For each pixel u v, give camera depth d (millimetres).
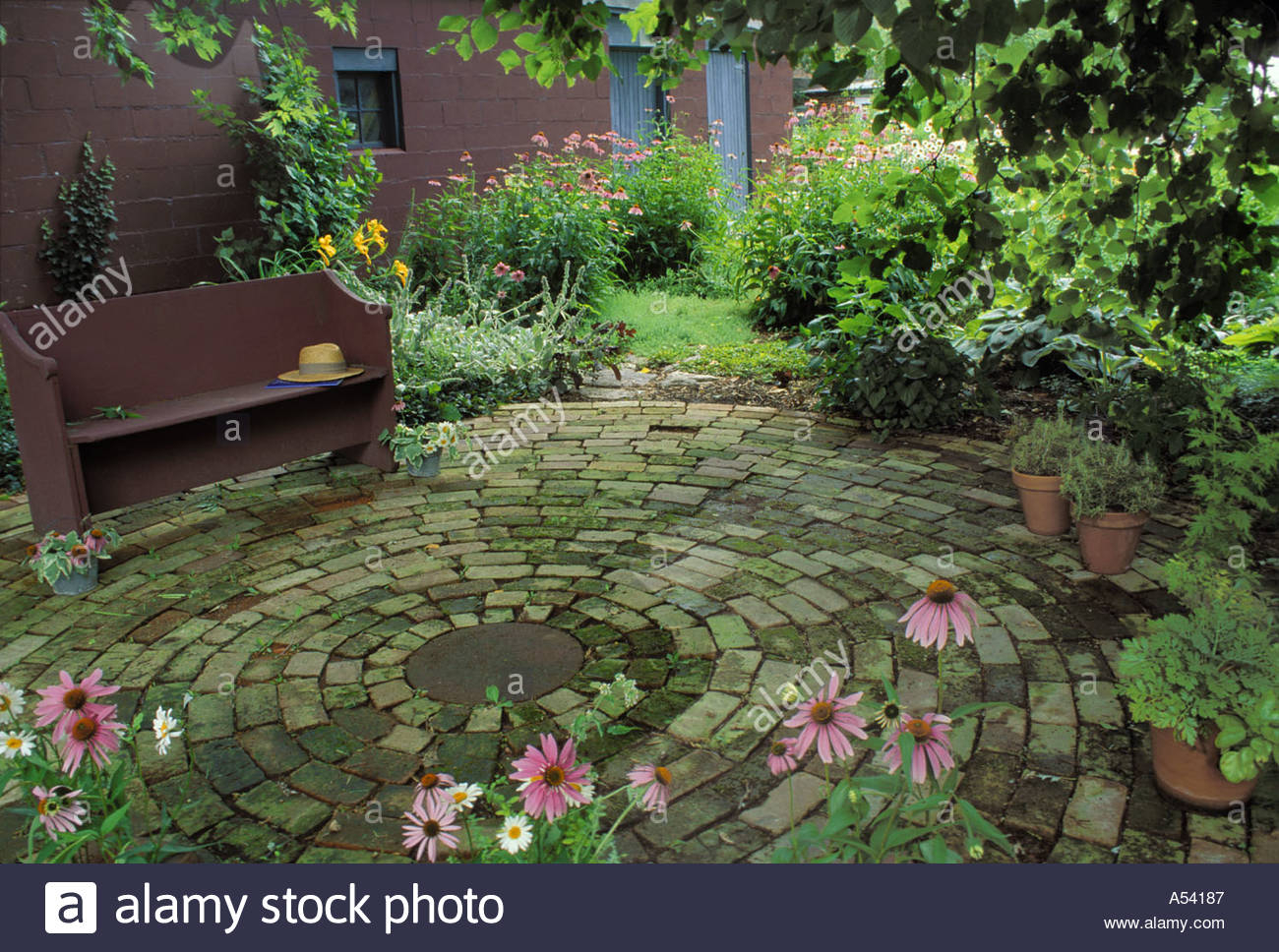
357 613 3840
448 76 9648
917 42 2750
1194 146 3953
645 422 6324
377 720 3104
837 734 2035
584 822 2211
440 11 9500
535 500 5016
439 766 2865
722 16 3236
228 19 7867
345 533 4641
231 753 2941
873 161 8812
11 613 3891
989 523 4570
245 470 5020
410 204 9383
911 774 1944
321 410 5301
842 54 3869
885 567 4121
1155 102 3645
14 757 2236
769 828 2566
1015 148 3707
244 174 8180
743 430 6109
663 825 2584
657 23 4293
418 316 7055
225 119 7797
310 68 8055
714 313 9219
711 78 12750
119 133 7426
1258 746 2359
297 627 3729
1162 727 2480
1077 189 4320
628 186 10633
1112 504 3971
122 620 3816
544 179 9336
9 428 5574
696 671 3350
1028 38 4430
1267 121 3627
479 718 3098
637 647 3521
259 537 4609
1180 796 2613
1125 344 6031
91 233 7285
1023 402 6426
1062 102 3656
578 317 7500
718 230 10578
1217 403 3939
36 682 3367
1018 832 2527
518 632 3652
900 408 5922
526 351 7012
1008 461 5402
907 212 7477
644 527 4629
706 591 3943
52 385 4074
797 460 5527
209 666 3459
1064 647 3436
